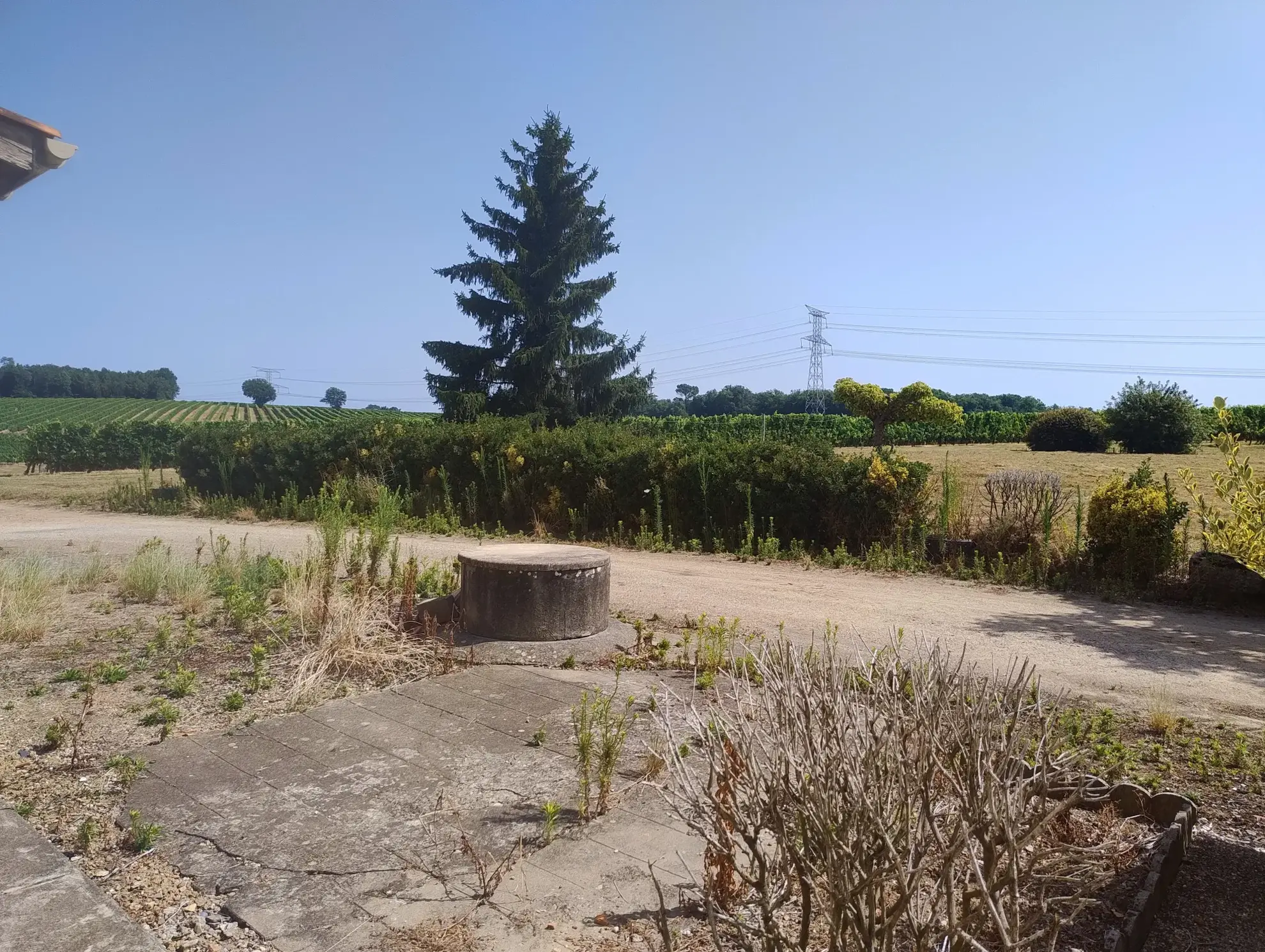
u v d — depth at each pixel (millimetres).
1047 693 6047
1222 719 5512
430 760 4637
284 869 3479
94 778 4391
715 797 2717
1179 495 16875
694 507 14492
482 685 5941
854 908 2188
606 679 6164
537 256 33688
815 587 10555
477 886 3330
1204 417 32375
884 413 42469
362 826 3855
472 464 17922
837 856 2197
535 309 32500
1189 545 12250
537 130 33625
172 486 24344
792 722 2438
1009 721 2574
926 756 2252
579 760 4539
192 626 7195
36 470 39312
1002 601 9883
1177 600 9898
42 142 3988
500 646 6766
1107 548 10914
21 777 4383
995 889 2104
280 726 5125
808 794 2270
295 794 4203
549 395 32594
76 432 37656
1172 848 3297
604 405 33656
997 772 2309
